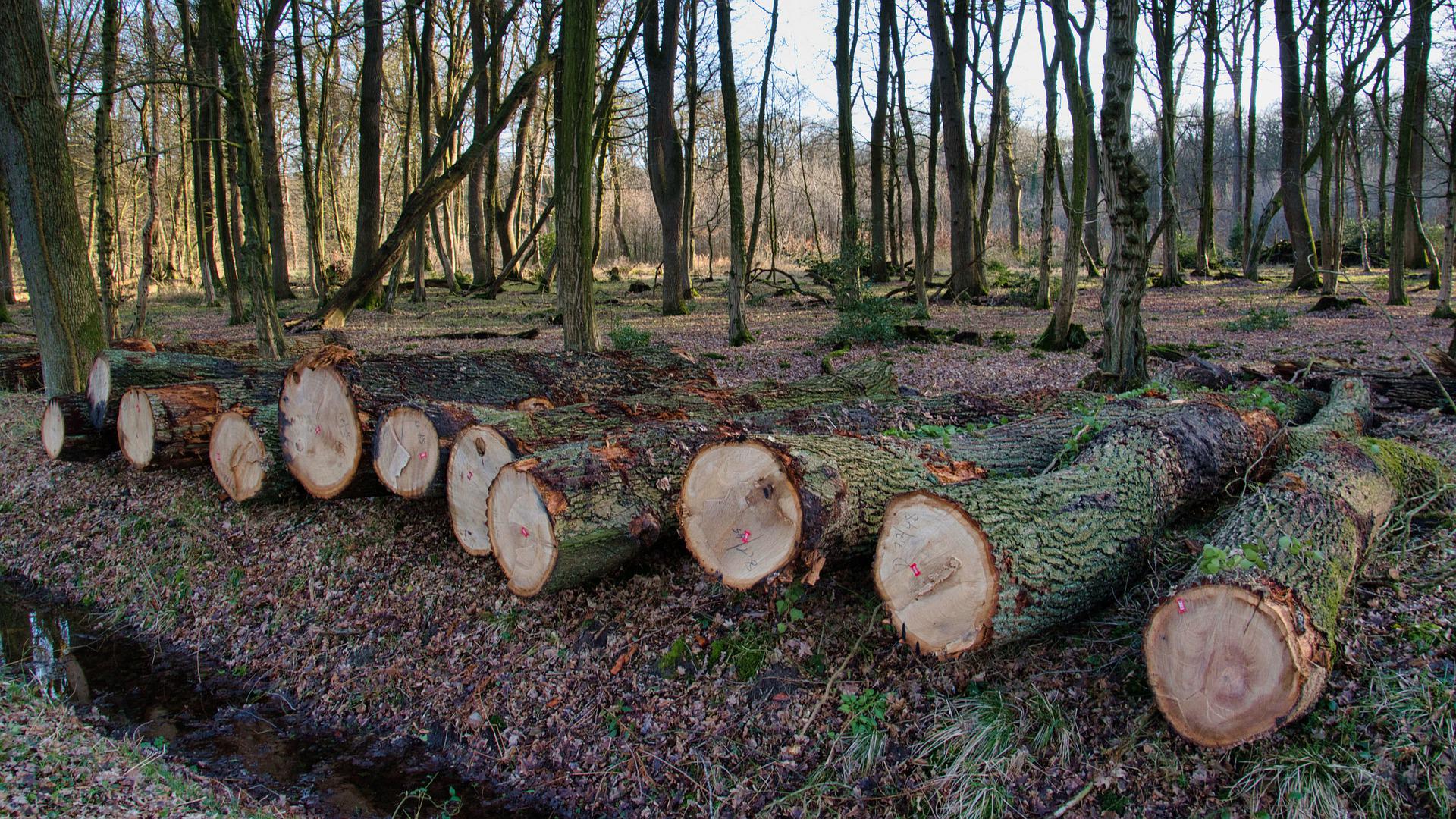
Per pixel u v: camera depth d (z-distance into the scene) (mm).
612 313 20688
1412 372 7520
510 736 3912
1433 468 4988
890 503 3479
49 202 8102
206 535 5895
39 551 6414
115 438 7207
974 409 5961
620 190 39656
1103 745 3225
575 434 4930
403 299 24672
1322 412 6434
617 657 4062
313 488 5484
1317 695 2883
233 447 5922
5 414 8961
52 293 8234
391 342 14781
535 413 5137
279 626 4996
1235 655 2916
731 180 13766
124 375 6914
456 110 17219
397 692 4328
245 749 4109
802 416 5332
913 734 3430
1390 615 3623
